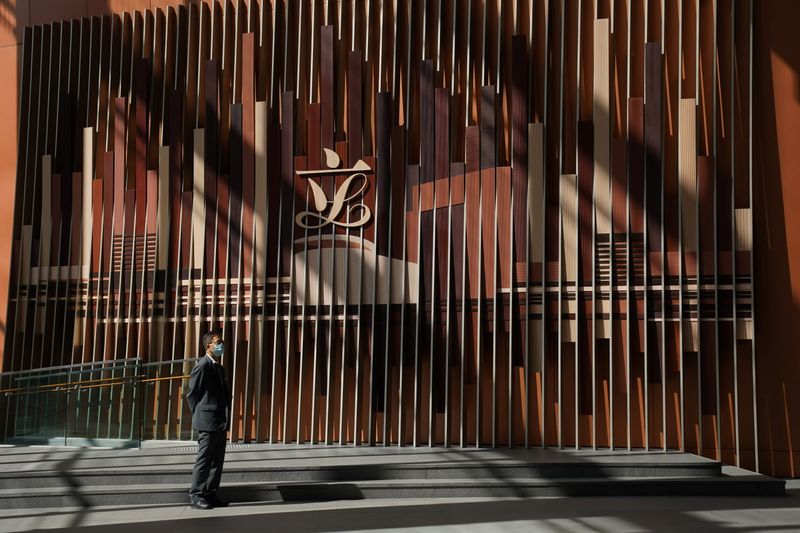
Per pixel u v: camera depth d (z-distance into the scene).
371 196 8.84
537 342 8.24
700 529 5.53
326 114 9.03
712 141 8.17
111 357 9.47
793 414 7.91
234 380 8.95
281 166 9.13
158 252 9.38
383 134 8.81
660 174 8.10
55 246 9.85
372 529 5.66
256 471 7.01
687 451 8.11
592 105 8.48
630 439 7.98
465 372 8.38
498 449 8.08
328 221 8.88
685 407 8.09
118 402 8.38
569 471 7.07
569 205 8.28
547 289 8.28
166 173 9.43
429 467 7.11
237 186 9.18
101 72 9.93
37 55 10.24
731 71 8.20
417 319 8.48
